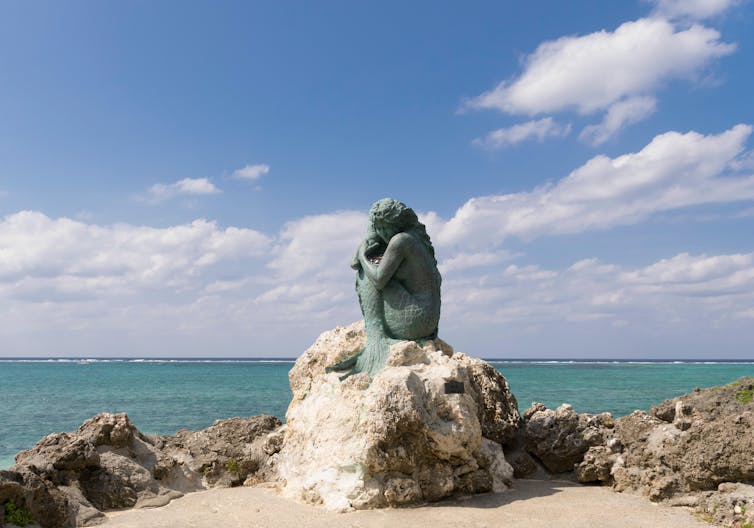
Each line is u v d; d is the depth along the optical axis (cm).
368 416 803
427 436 810
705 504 757
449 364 891
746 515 687
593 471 915
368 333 984
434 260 1020
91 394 4262
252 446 1026
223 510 799
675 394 3844
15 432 2269
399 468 809
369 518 738
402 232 970
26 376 7562
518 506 784
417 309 951
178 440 1050
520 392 4122
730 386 963
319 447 864
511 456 986
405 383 819
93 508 772
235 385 5441
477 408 961
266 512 780
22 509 689
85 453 834
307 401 962
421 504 799
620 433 939
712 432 805
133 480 857
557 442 960
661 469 834
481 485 851
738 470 768
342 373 959
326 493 809
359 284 1023
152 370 10088
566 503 798
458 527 699
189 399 3781
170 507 828
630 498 827
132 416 2758
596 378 6706
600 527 696
